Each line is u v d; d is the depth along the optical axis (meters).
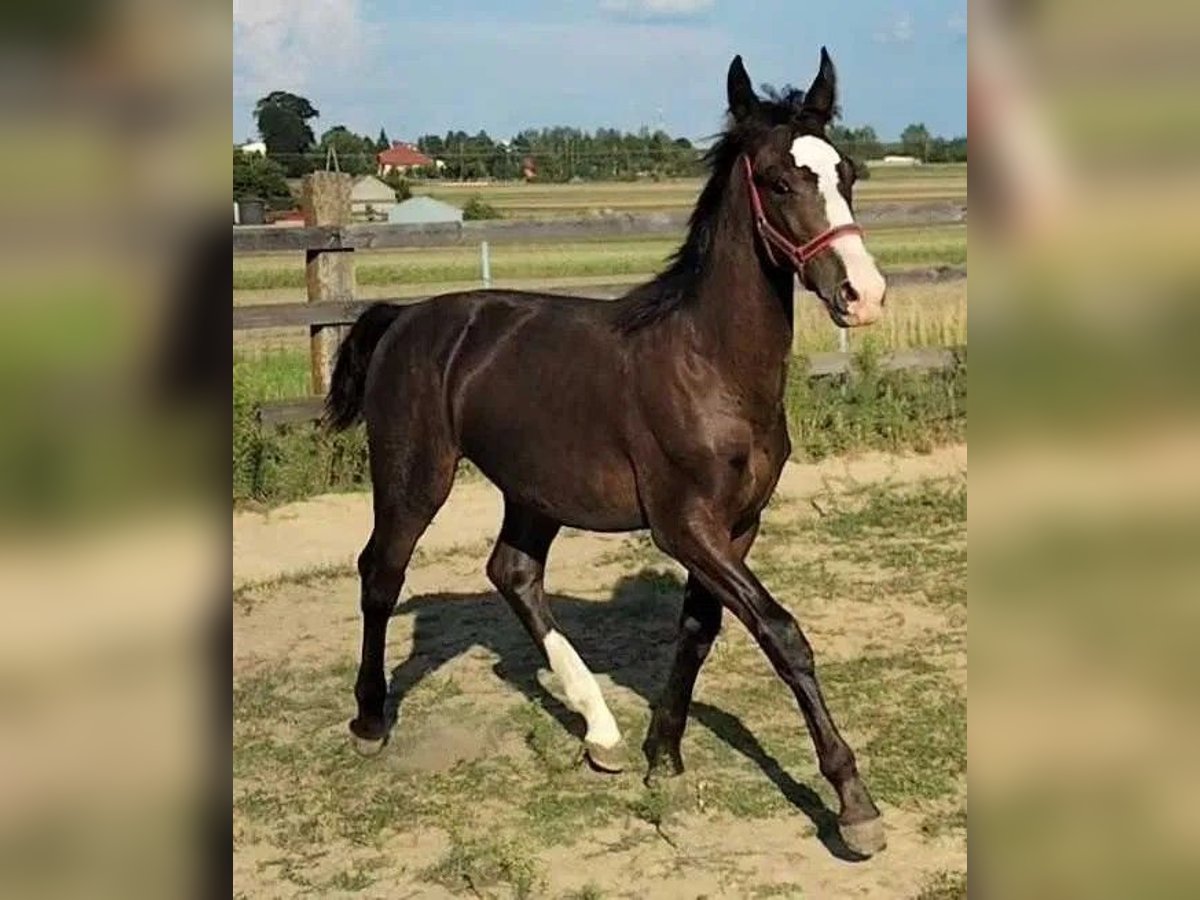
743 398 3.60
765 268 3.50
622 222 8.75
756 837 3.81
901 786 4.07
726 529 3.66
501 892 3.55
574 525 4.07
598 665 5.33
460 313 4.34
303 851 3.83
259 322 7.71
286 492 7.68
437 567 6.70
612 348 3.85
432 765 4.39
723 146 3.58
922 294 11.63
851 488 8.03
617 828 3.91
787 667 3.51
